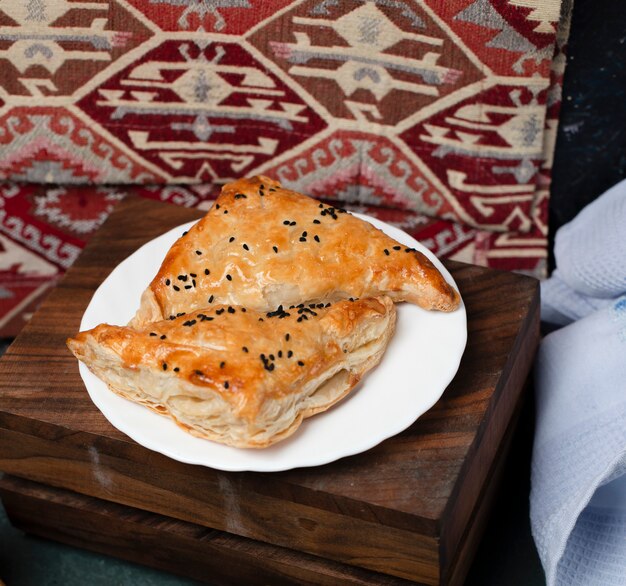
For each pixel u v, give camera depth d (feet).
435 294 2.58
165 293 2.59
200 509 2.60
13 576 2.85
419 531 2.41
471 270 2.84
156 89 3.10
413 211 3.22
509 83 2.96
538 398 2.93
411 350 2.56
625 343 2.86
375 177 3.17
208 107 3.13
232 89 3.10
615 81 3.00
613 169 3.16
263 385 2.35
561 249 3.11
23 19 2.99
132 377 2.46
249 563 2.64
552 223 3.30
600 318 2.92
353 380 2.49
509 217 3.15
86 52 3.04
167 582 2.83
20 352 2.68
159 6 2.97
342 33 2.97
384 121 3.08
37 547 2.90
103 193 3.28
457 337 2.58
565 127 3.10
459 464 2.45
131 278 2.72
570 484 2.73
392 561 2.51
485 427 2.56
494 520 2.93
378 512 2.41
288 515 2.52
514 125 3.02
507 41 2.90
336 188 3.21
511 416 2.83
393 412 2.46
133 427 2.45
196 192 3.32
